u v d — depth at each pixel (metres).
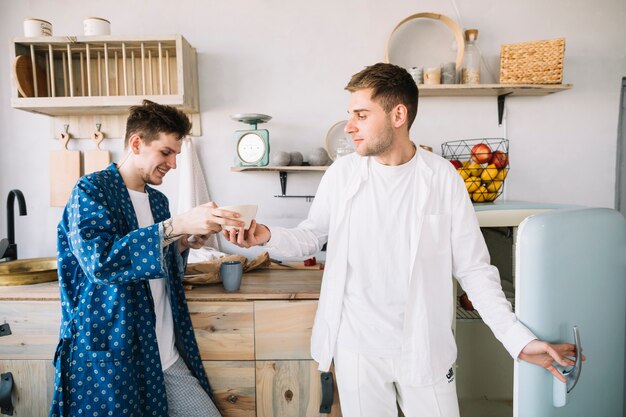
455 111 1.93
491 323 1.02
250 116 1.70
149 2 1.88
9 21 1.89
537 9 1.90
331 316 1.13
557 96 1.93
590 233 1.00
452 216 1.11
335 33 1.90
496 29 1.91
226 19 1.90
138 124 1.12
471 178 1.59
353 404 1.10
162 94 1.73
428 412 1.09
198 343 1.40
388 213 1.10
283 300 1.40
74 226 1.00
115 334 1.07
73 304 1.09
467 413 1.47
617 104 1.94
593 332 1.02
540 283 0.93
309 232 1.25
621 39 1.92
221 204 1.95
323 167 1.79
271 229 1.19
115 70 1.87
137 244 0.98
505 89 1.77
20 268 1.72
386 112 1.05
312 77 1.91
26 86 1.71
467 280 1.10
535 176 1.95
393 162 1.11
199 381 1.33
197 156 1.93
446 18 1.82
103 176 1.10
